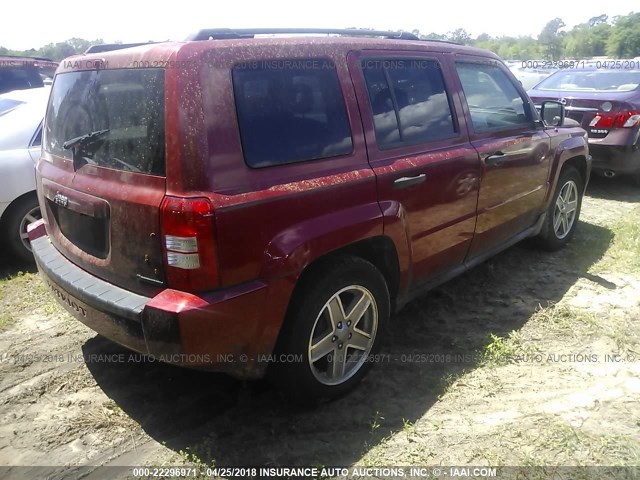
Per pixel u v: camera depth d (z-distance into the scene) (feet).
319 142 8.91
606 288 13.97
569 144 15.71
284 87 8.55
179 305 7.43
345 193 9.03
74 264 9.57
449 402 9.66
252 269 7.89
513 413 9.32
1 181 15.38
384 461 8.29
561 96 23.88
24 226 16.12
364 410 9.53
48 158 10.55
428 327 12.26
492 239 13.39
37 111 16.69
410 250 10.53
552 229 16.03
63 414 9.55
